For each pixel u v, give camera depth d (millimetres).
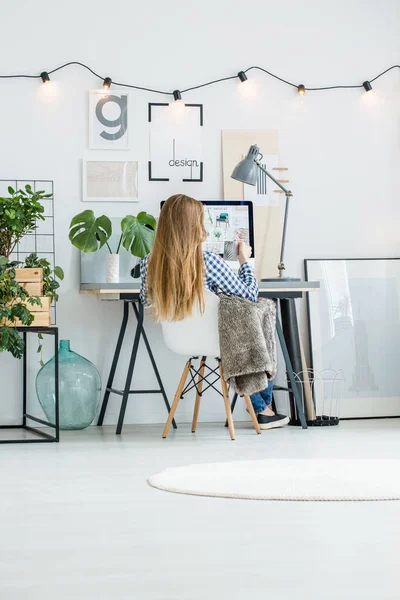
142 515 2514
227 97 4996
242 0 5020
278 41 5055
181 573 1927
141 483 3029
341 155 5105
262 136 5023
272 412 4750
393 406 5074
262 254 4996
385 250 5129
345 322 5055
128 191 4891
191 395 4926
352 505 2623
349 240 5105
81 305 4828
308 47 5082
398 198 5141
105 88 4867
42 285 4230
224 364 4062
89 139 4855
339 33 5109
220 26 4996
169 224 4035
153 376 4887
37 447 3965
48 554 2098
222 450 3801
